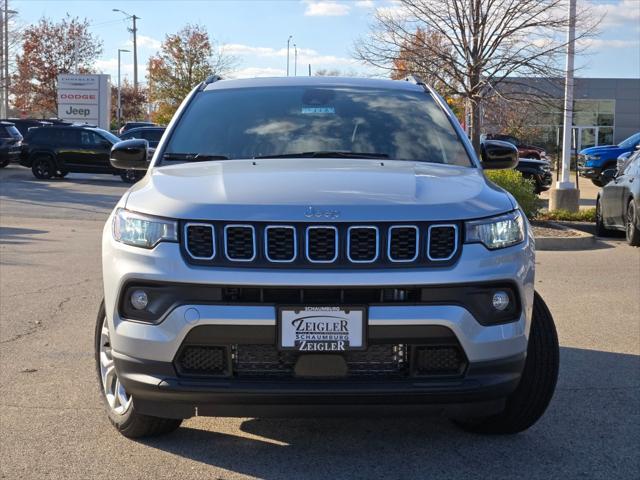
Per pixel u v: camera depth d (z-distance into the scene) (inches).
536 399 157.2
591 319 281.3
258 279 130.2
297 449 159.3
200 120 185.0
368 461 153.1
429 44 627.2
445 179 152.9
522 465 151.3
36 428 169.5
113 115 2586.1
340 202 135.3
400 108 192.2
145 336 135.1
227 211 134.0
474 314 134.1
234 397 132.4
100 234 534.3
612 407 185.5
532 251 147.6
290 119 184.7
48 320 271.6
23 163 1072.2
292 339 130.8
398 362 135.0
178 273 132.6
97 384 200.5
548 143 1530.5
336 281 129.8
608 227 558.3
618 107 1967.3
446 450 159.2
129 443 161.6
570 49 626.2
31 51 2050.9
